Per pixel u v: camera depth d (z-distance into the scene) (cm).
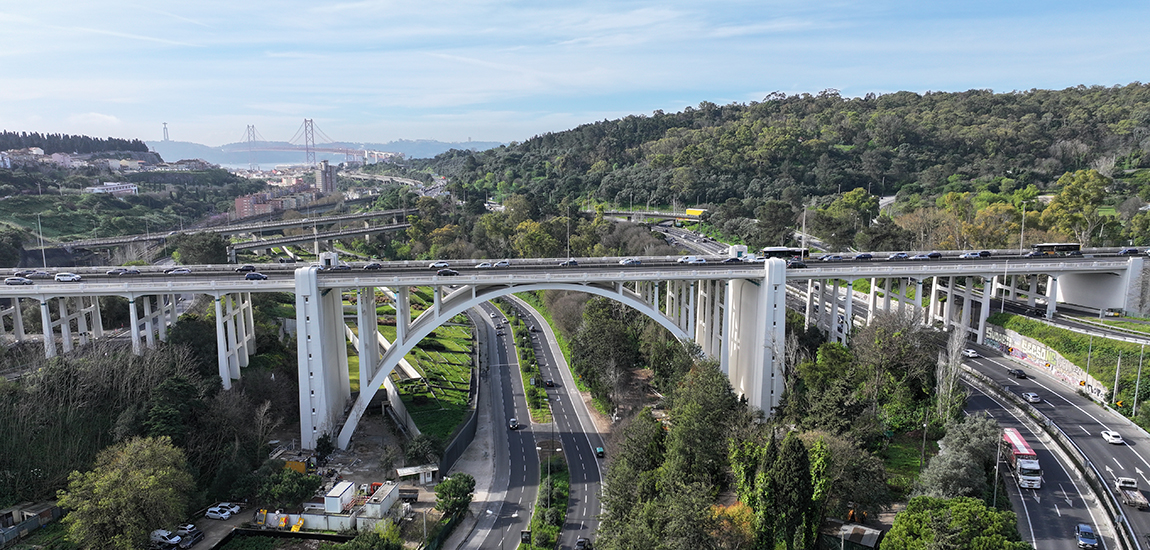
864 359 8744
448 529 7544
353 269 9856
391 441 9562
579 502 8206
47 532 6694
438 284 9025
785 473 5797
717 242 19338
